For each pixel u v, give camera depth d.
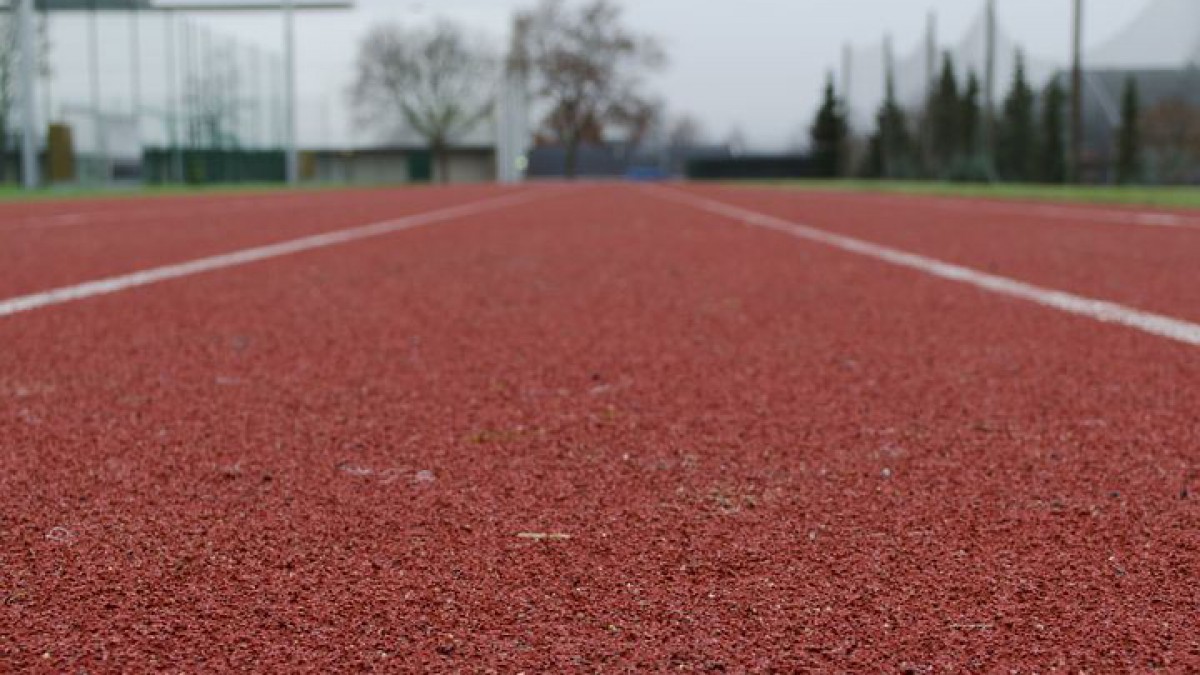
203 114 34.69
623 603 1.21
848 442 1.97
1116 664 1.05
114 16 32.38
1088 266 5.50
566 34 60.34
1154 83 38.53
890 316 3.72
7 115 31.62
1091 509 1.56
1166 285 4.64
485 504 1.58
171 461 1.82
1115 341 3.17
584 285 4.66
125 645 1.09
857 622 1.15
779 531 1.46
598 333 3.32
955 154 37.44
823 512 1.54
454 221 10.28
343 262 5.68
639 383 2.54
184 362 2.79
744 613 1.18
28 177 24.59
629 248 6.79
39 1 31.88
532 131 65.50
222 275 4.99
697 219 10.87
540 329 3.40
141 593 1.23
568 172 61.47
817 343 3.14
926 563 1.34
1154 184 34.56
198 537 1.43
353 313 3.75
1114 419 2.16
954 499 1.61
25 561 1.33
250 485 1.68
